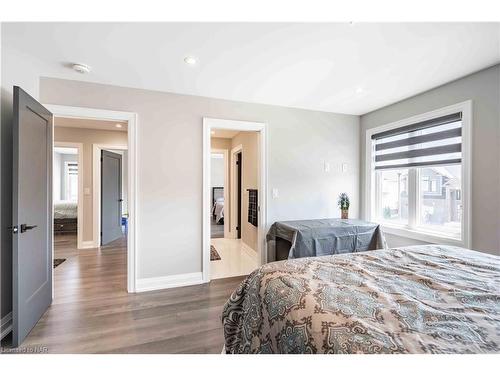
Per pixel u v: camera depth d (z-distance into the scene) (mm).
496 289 1092
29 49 1950
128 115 2652
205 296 2551
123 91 2643
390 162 3275
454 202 2617
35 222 2008
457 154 2492
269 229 3232
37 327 1946
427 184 2896
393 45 1882
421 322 843
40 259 2098
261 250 3199
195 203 2914
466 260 1476
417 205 2982
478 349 719
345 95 2904
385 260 1501
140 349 1677
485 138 2225
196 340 1790
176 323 2021
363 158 3656
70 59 2104
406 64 2172
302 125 3387
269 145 3227
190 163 2891
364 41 1831
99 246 4617
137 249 2676
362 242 2879
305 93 2855
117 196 5410
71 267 3441
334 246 2762
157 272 2756
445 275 1251
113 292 2631
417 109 2873
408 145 3027
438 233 2705
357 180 3697
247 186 4402
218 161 9031
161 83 2586
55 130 4395
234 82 2561
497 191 2146
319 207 3480
